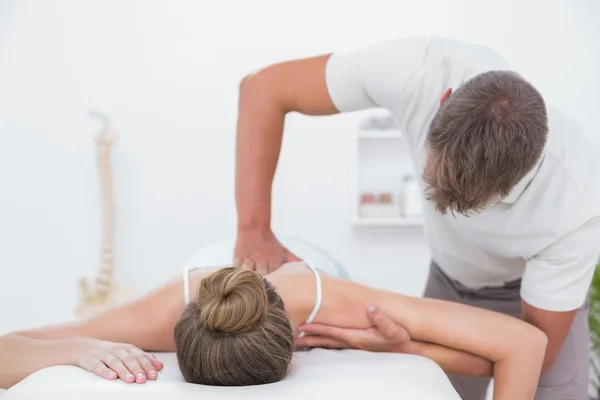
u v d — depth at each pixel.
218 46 3.49
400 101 1.69
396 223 3.40
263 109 1.78
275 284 1.53
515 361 1.51
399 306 1.53
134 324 1.46
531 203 1.56
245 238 1.78
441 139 1.29
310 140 3.50
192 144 3.50
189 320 1.22
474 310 1.56
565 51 3.50
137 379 1.19
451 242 1.90
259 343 1.19
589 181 1.55
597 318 2.86
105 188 3.40
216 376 1.19
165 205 3.50
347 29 3.51
